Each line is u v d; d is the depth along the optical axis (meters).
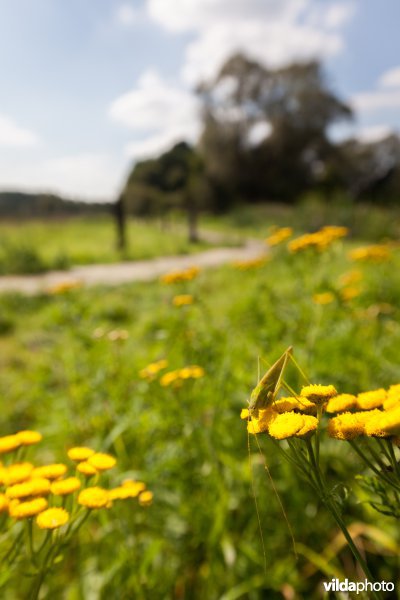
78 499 1.71
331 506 1.23
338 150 67.56
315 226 31.14
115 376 4.18
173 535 2.71
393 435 1.27
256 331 4.45
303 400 1.46
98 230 48.91
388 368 3.73
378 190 61.62
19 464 1.96
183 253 27.62
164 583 2.49
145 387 3.68
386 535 2.50
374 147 63.97
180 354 4.00
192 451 3.12
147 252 27.39
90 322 4.86
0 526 1.72
